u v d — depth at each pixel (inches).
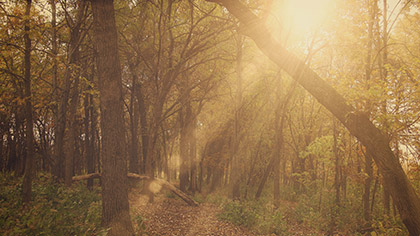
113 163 252.4
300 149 741.9
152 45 589.0
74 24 494.6
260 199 592.1
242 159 848.9
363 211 404.2
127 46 617.9
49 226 231.8
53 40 483.2
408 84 269.1
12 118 613.6
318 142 468.8
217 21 567.8
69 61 461.4
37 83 504.7
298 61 141.3
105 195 251.3
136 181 767.7
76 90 515.2
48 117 804.6
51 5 487.5
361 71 426.0
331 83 377.7
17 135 580.7
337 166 429.4
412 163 313.6
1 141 629.6
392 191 128.3
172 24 552.7
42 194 356.5
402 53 367.9
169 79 568.7
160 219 415.8
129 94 873.5
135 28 585.6
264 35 145.0
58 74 563.8
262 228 374.6
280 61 143.1
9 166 629.9
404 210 124.3
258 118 724.7
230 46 661.3
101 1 246.5
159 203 550.6
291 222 440.5
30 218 233.9
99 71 253.3
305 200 522.9
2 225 222.7
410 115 244.4
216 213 478.0
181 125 798.5
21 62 437.7
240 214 420.5
